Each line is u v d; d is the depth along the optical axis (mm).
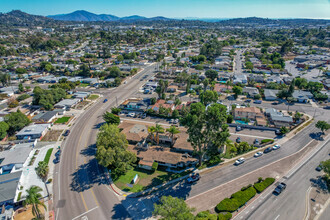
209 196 57844
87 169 70438
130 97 139375
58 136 91875
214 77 169500
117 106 124438
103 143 67688
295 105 119875
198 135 64875
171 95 135750
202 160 74375
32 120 103312
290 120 96562
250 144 83000
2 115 108750
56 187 62500
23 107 122312
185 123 64938
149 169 70250
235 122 101438
